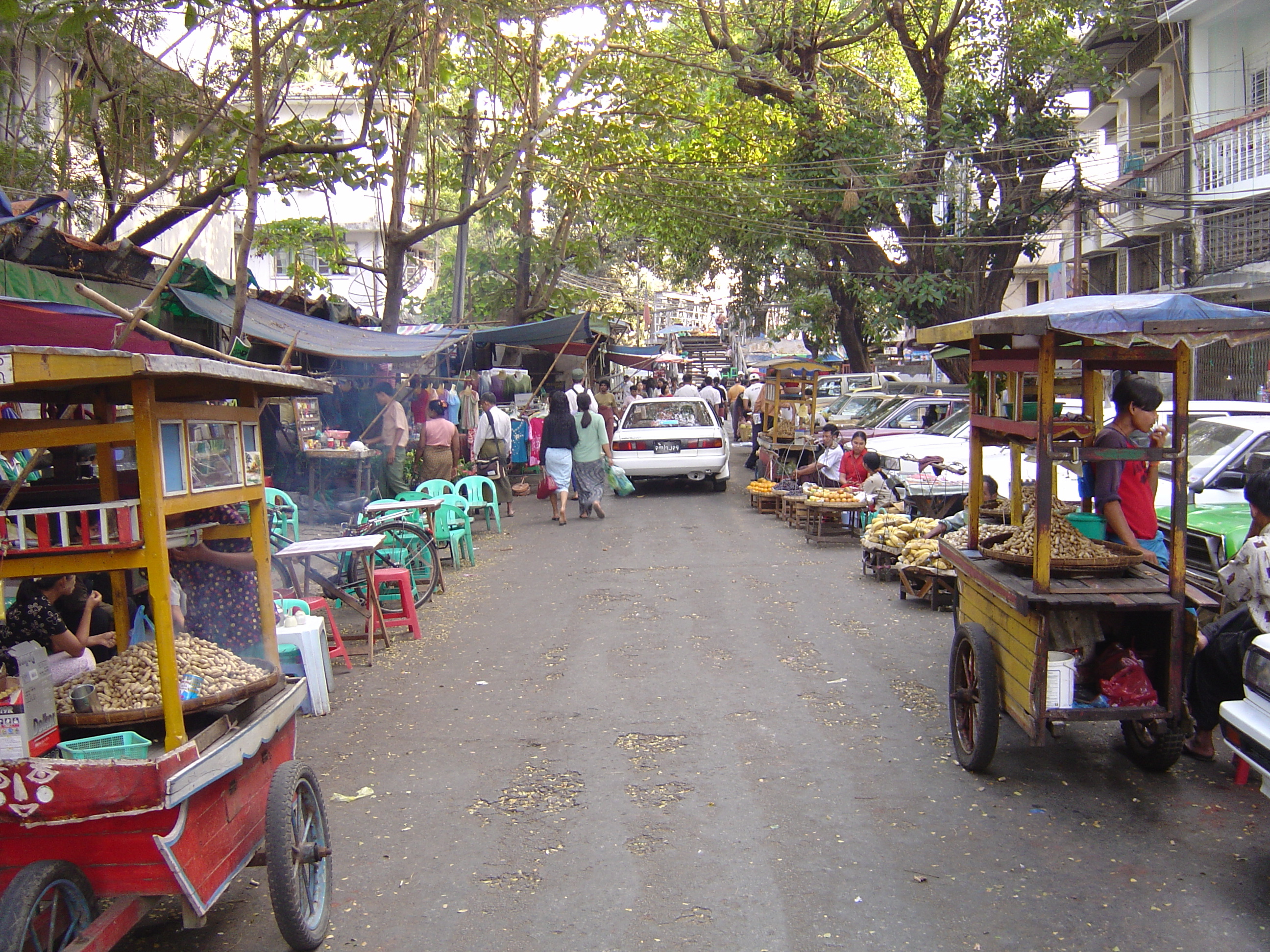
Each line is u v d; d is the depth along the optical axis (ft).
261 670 13.29
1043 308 16.20
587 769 17.39
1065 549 16.14
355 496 41.98
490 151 48.37
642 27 52.60
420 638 26.94
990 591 16.66
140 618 14.14
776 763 17.43
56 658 13.23
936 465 37.58
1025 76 66.49
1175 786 16.42
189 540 12.91
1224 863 13.70
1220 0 63.41
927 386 67.92
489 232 89.15
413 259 80.33
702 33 68.69
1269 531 16.84
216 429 12.57
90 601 14.35
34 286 26.55
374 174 39.27
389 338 41.68
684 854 14.16
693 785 16.55
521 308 73.00
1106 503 17.49
